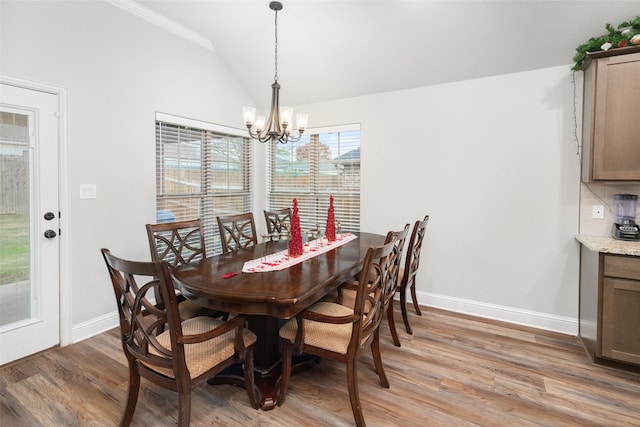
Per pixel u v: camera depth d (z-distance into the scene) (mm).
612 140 2225
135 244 2873
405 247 3387
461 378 2057
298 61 3344
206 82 3473
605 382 2016
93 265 2588
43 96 2273
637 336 2047
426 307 3270
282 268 1970
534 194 2779
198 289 1603
